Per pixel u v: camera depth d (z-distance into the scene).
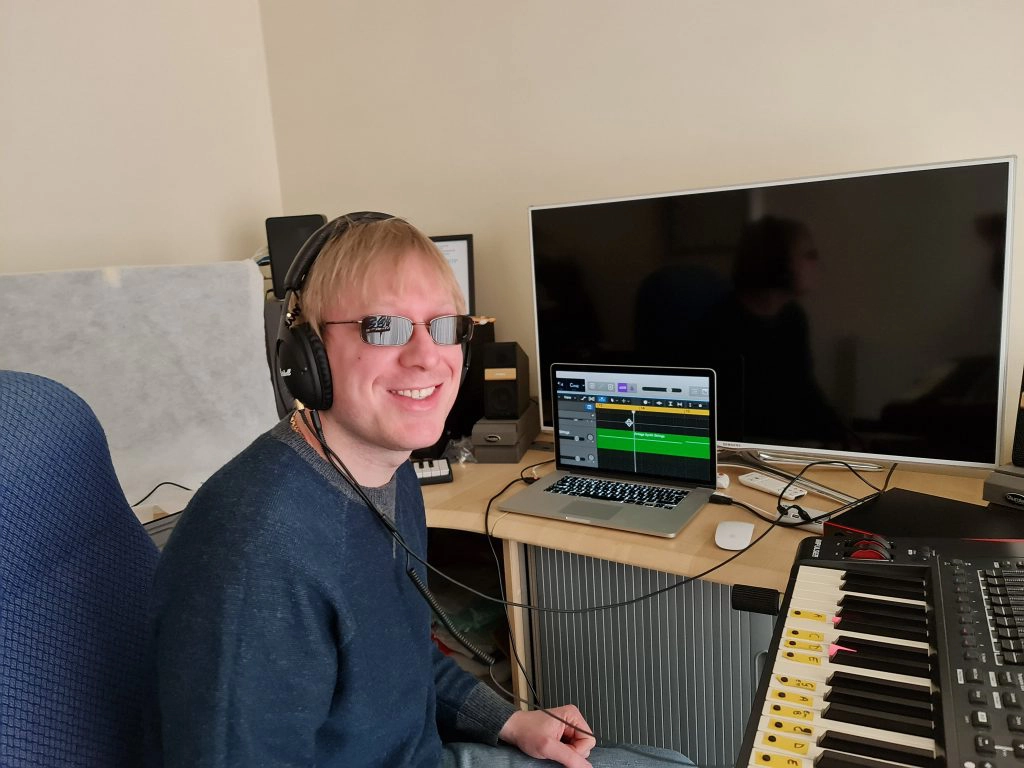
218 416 1.67
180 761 0.69
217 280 1.65
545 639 1.53
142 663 0.80
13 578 0.66
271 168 2.45
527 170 2.00
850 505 1.36
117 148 2.03
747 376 1.59
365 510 0.84
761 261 1.53
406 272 0.82
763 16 1.62
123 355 1.55
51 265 1.92
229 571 0.69
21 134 1.84
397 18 2.12
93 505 0.75
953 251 1.34
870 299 1.44
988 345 1.34
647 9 1.75
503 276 2.10
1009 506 1.25
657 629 1.40
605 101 1.85
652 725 1.45
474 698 1.11
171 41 2.13
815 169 1.62
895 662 0.74
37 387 0.72
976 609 0.78
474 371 1.95
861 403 1.49
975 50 1.42
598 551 1.32
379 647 0.83
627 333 1.72
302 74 2.33
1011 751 0.59
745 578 1.16
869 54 1.52
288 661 0.72
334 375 0.82
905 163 1.53
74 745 0.71
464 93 2.05
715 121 1.72
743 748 0.66
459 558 2.03
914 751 0.63
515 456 1.78
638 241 1.66
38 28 1.85
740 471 1.62
